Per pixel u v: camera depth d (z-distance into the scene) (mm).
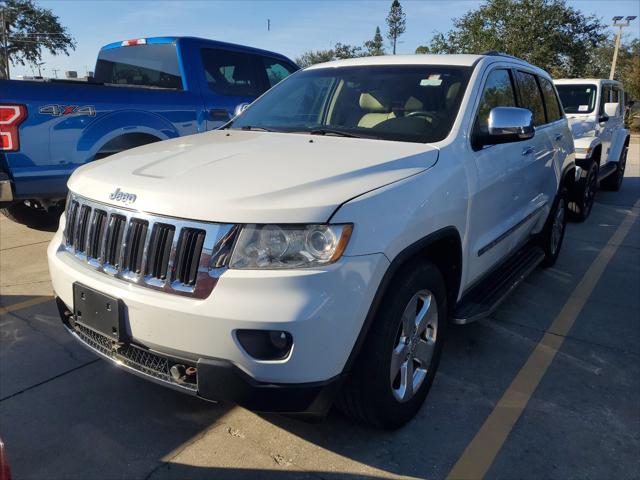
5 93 4777
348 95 3721
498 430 2877
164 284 2346
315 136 3311
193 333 2244
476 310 3414
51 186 5180
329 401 2357
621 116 11031
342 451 2689
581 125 8367
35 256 5613
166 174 2609
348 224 2289
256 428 2863
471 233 3246
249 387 2248
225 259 2227
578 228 7699
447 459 2648
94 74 7660
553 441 2797
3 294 4586
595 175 8305
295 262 2213
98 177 2773
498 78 3947
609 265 5914
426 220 2672
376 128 3375
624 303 4770
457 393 3221
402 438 2795
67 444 2703
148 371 2500
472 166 3213
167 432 2816
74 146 5270
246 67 7145
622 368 3594
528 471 2574
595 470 2594
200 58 6555
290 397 2264
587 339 4020
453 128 3221
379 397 2566
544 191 4832
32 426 2832
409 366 2801
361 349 2477
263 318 2158
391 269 2443
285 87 4199
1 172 4867
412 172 2744
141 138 5898
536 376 3449
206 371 2254
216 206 2266
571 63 29656
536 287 5129
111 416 2938
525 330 4148
